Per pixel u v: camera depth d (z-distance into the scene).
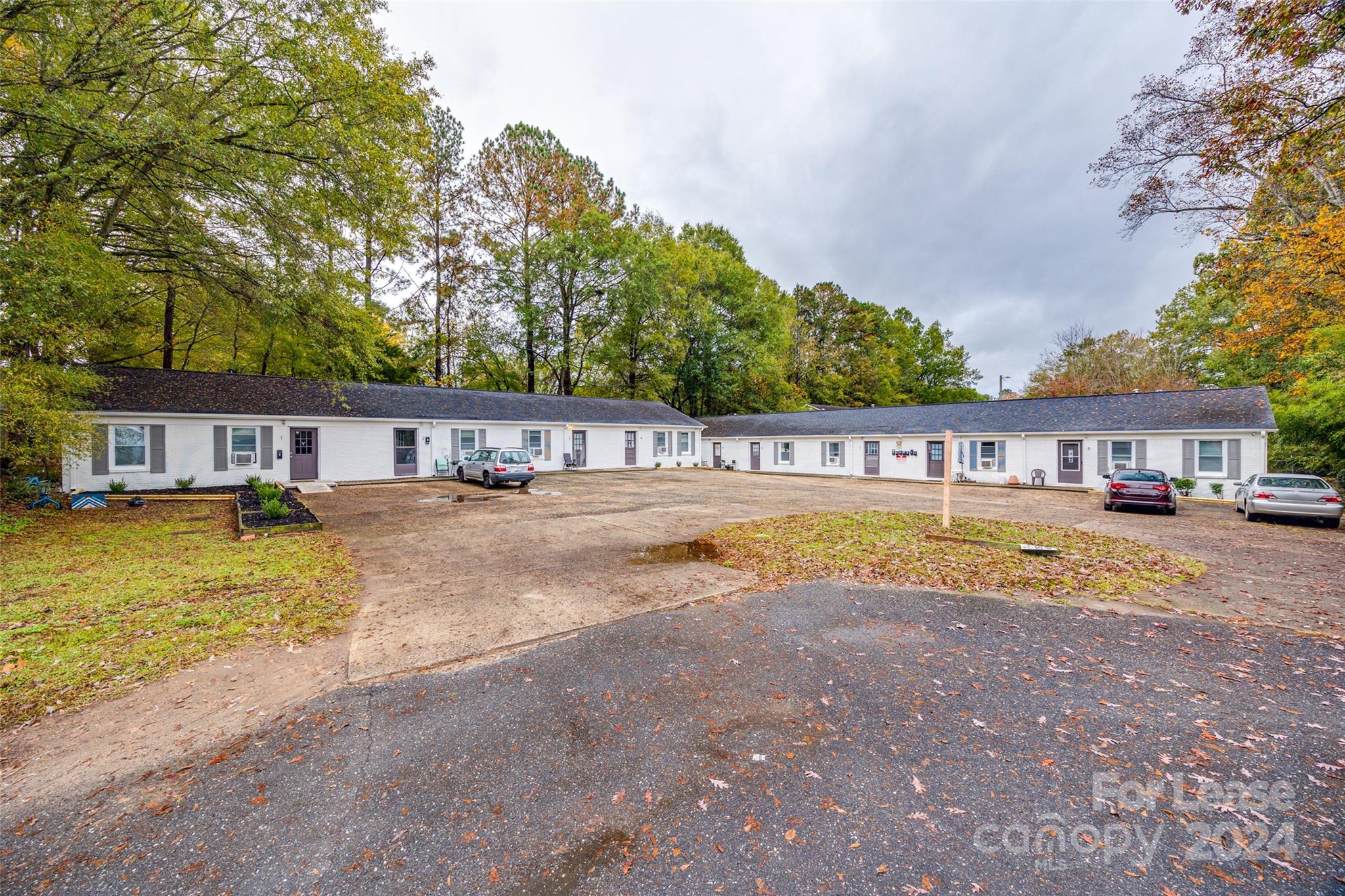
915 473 25.16
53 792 2.86
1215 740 3.33
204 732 3.46
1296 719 3.59
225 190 10.91
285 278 12.32
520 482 18.64
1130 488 14.11
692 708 3.78
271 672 4.36
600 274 32.72
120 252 12.26
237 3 9.96
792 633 5.24
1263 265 14.83
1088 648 4.88
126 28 9.22
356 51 11.05
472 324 33.00
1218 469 18.23
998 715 3.67
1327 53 7.71
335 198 12.01
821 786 2.89
